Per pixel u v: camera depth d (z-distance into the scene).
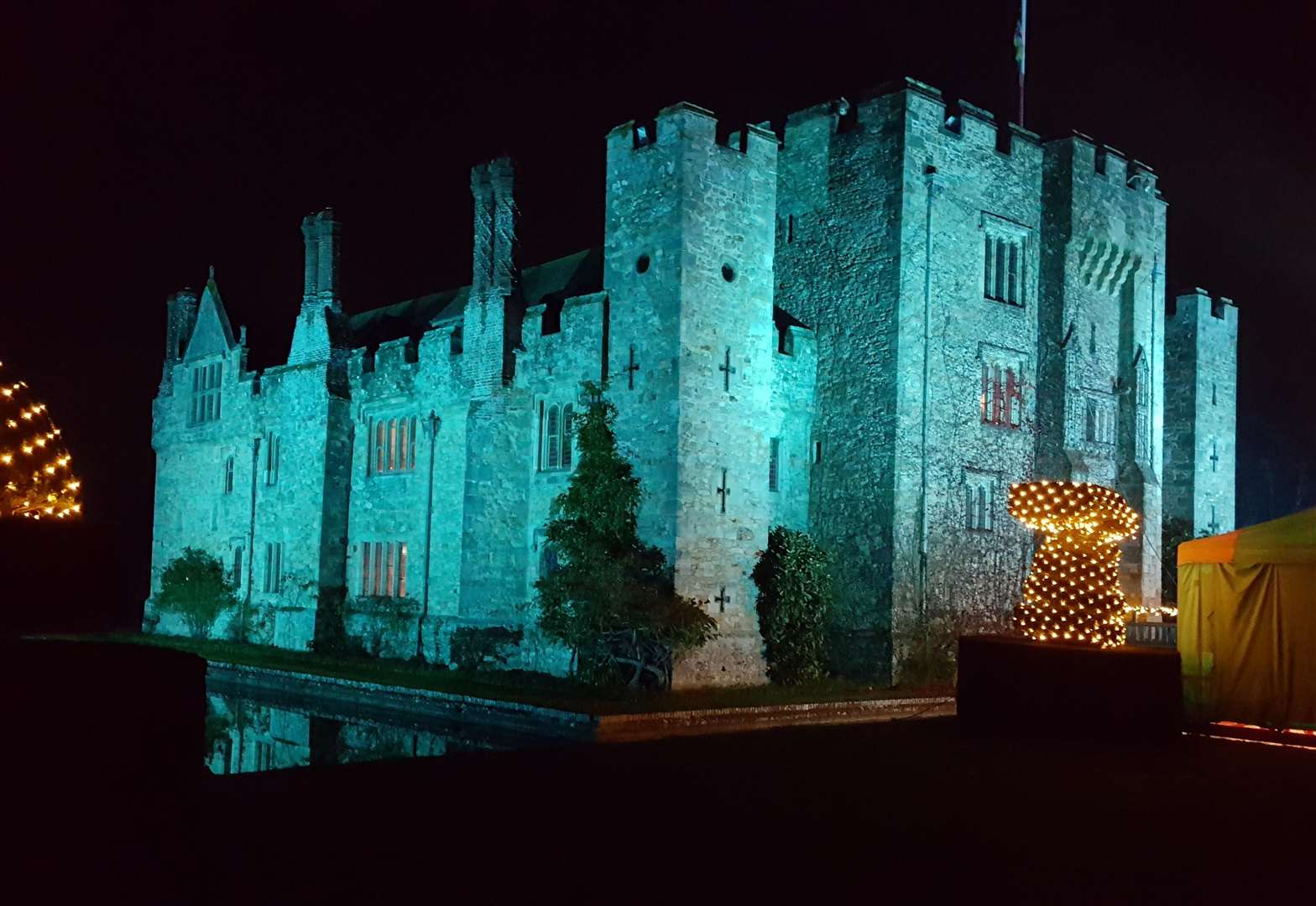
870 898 9.56
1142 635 32.97
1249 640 20.42
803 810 12.81
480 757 16.03
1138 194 38.69
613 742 17.61
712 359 30.14
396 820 11.97
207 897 9.23
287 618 41.25
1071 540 19.81
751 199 31.48
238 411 45.91
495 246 35.06
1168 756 16.72
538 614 32.50
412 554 37.72
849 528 32.72
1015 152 36.00
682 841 11.34
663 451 29.50
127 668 10.97
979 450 34.25
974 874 10.31
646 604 28.23
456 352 36.31
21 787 10.20
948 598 32.94
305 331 42.25
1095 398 37.06
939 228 33.34
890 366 32.16
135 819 10.82
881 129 33.00
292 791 13.28
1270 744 18.17
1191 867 10.69
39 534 11.28
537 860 10.54
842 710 27.50
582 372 32.25
